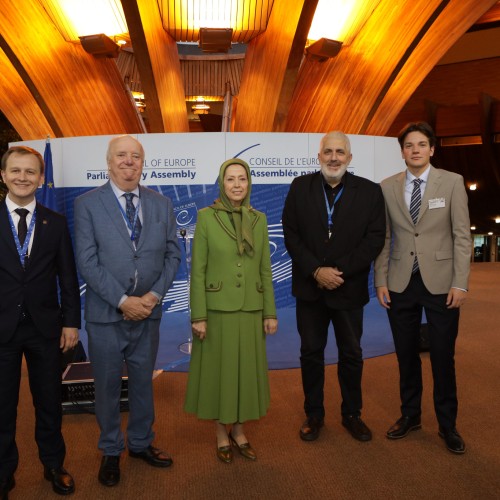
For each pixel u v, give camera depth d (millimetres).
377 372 4012
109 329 2371
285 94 8258
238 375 2562
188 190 6582
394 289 2811
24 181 2125
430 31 8711
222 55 13570
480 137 19438
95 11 7691
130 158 2332
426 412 3195
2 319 2117
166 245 2535
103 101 9023
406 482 2346
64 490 2266
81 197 2393
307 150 6703
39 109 8914
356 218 2715
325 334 2908
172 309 6566
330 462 2555
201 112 17359
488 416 3123
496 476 2396
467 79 17141
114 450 2422
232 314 2555
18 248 2166
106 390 2396
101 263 2336
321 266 2736
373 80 8820
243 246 2553
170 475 2441
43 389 2277
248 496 2240
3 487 2236
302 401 3434
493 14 12969
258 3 7734
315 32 8375
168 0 7609
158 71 8102
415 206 2727
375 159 7168
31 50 7750
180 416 3193
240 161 2615
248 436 2889
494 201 25297
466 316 6465
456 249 2648
